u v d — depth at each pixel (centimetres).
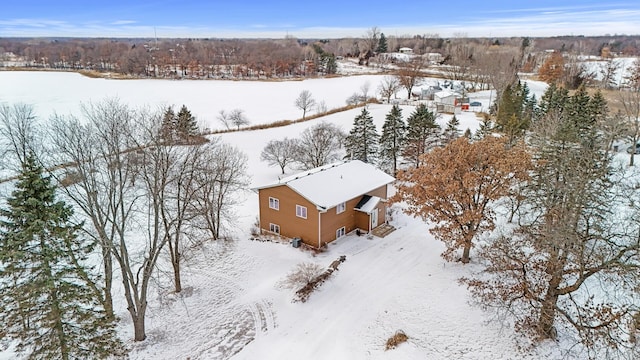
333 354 1886
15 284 1636
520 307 2053
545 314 1750
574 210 1731
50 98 9150
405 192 2578
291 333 2038
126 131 2020
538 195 2230
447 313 2072
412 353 1836
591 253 1656
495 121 5791
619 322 1667
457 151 2425
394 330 2002
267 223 3145
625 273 1630
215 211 3120
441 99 7644
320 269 2522
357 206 3095
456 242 2477
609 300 2022
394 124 4544
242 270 2634
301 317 2145
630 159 3803
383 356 1844
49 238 1642
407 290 2309
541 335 1817
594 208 1859
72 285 1683
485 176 2355
